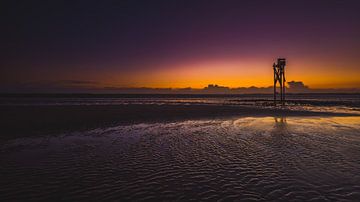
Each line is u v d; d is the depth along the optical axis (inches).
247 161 381.4
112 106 1763.0
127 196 256.4
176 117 1021.8
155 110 1398.9
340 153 420.5
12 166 358.0
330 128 711.7
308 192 261.4
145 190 271.9
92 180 302.5
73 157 407.2
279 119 957.8
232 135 607.8
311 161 374.6
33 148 470.0
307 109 1544.0
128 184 289.6
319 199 244.7
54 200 247.3
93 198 251.6
